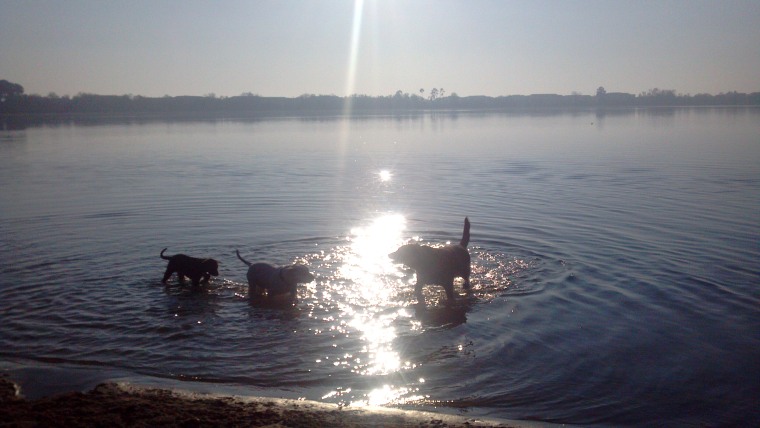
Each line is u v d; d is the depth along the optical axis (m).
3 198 20.47
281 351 8.68
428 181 24.16
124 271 12.27
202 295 10.98
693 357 8.30
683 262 12.29
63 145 44.91
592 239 14.20
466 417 6.94
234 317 9.96
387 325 9.60
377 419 6.85
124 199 20.09
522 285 11.27
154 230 15.62
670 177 23.66
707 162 28.22
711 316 9.63
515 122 81.75
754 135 45.09
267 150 40.03
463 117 113.12
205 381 7.87
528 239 14.31
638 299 10.40
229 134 58.72
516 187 22.02
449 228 15.62
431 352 8.62
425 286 11.45
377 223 16.31
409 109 189.50
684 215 16.52
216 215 17.47
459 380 7.83
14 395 7.47
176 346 8.85
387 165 30.16
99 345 8.88
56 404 7.09
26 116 126.88
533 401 7.31
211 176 26.11
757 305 10.02
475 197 20.05
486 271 12.12
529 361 8.30
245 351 8.69
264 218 17.03
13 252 13.52
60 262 12.79
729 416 6.90
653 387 7.56
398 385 7.73
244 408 7.06
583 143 41.50
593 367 8.09
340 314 10.09
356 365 8.26
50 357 8.52
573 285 11.16
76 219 17.00
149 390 7.52
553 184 22.56
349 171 27.83
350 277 11.96
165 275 11.61
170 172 27.62
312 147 42.38
